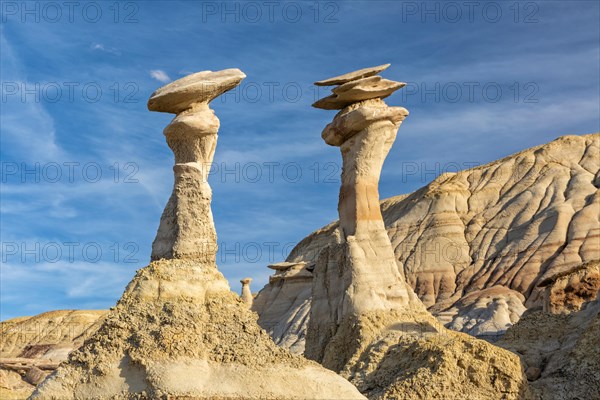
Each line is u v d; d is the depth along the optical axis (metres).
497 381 32.31
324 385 27.94
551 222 100.56
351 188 39.31
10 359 58.91
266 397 27.27
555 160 115.12
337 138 40.09
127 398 27.27
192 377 27.31
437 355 33.06
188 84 31.69
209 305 29.34
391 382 33.31
